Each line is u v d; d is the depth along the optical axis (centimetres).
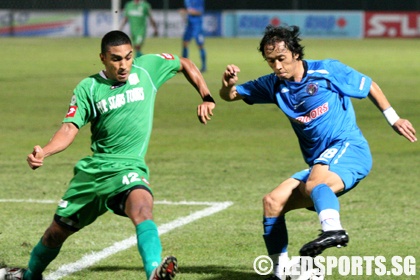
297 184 1948
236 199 3081
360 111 5891
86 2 16612
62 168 3766
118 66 1780
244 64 9444
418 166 3797
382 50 12056
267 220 1938
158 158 4025
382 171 3666
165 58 1942
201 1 8669
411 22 15412
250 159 4006
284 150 4288
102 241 2453
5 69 8812
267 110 5991
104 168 1789
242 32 15775
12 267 2062
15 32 15275
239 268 2152
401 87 7388
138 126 1834
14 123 5206
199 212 2855
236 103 6369
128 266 2172
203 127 5134
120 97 1825
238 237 2494
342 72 1967
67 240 2459
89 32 15262
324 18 15550
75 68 8931
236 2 16800
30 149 4269
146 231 1675
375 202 3006
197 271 2120
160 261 1642
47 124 5169
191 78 1986
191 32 8650
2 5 16488
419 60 10394
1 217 2781
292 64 1903
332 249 2334
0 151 4206
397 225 2638
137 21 9688
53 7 16562
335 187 1850
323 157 1897
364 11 15688
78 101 1817
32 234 2538
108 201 1788
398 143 4516
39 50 11725
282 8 16688
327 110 1939
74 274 2091
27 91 6869
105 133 1831
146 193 1748
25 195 3164
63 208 1811
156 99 6556
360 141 1948
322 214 1752
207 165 3834
